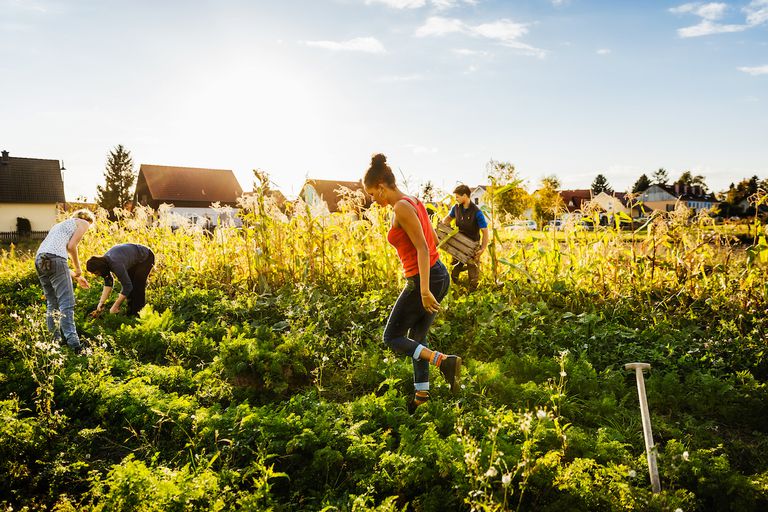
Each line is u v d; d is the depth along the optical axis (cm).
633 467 323
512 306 654
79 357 531
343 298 735
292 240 889
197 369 553
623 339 582
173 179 4838
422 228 387
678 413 439
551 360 511
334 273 865
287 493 334
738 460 369
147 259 746
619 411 427
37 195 4609
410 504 307
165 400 421
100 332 635
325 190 3712
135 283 743
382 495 315
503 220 905
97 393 445
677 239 780
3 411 399
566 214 852
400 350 409
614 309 702
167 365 574
